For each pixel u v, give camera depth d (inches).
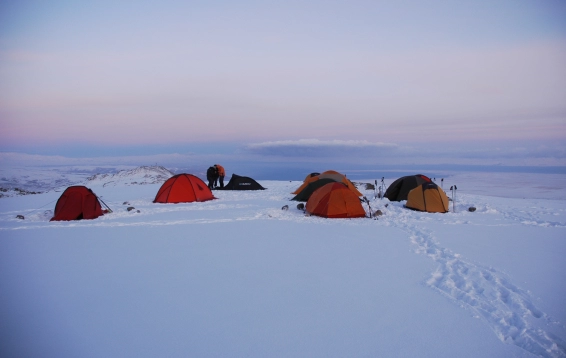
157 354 150.3
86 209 494.3
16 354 149.9
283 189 890.1
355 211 483.5
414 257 292.8
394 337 163.3
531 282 229.1
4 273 256.4
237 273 252.5
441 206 522.0
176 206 606.2
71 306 199.2
